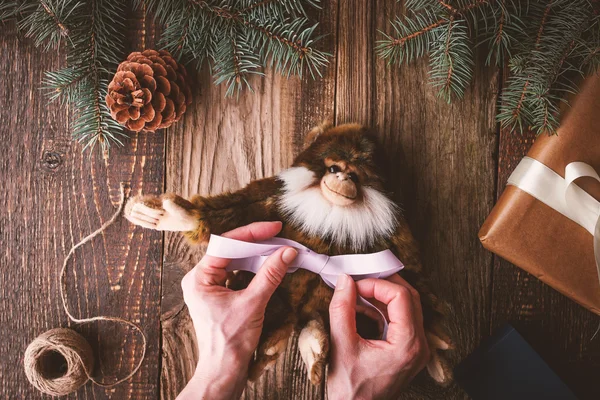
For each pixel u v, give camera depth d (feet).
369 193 2.97
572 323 3.63
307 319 2.96
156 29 3.57
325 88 3.61
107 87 3.35
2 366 3.64
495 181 3.64
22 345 3.64
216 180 3.62
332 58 3.61
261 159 3.62
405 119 3.61
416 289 3.09
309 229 2.92
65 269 3.63
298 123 3.61
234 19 3.27
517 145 3.63
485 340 3.52
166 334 3.63
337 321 2.82
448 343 2.99
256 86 3.62
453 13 3.18
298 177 2.95
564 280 3.22
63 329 3.52
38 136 3.61
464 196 3.63
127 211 2.92
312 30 3.31
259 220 2.98
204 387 2.75
